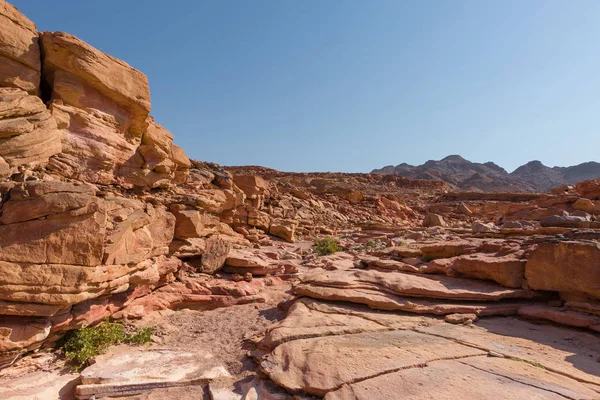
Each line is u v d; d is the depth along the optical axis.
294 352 6.50
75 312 7.32
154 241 10.16
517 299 9.46
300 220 30.84
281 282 13.80
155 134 13.09
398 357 6.15
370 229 32.03
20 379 6.14
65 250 6.64
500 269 9.75
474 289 9.63
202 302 11.17
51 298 6.46
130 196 11.93
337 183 59.81
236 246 18.88
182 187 17.80
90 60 9.87
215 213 19.53
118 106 11.23
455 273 10.82
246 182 25.86
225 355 7.51
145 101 11.64
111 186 11.26
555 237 10.59
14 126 7.79
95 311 7.87
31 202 6.39
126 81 11.01
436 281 10.36
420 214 49.31
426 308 8.92
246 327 9.35
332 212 37.59
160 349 7.59
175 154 15.49
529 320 8.55
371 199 46.97
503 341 7.11
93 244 6.90
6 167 7.29
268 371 6.04
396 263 12.53
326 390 5.25
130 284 9.21
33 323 6.44
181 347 7.91
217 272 13.29
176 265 11.56
